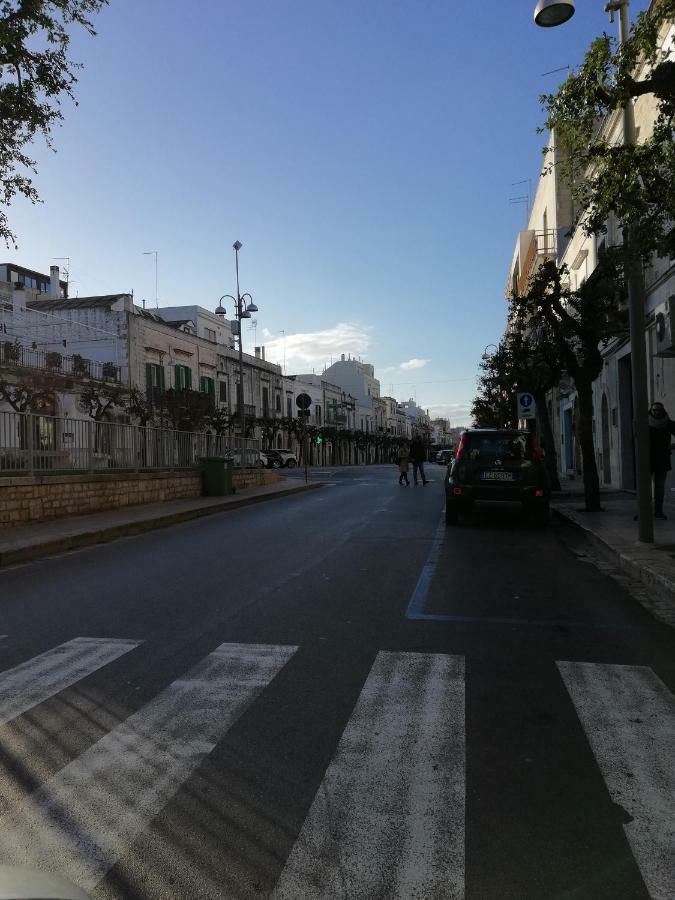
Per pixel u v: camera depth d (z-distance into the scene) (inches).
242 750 133.0
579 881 93.4
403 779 121.4
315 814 110.1
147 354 1534.2
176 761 128.5
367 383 4057.6
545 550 384.2
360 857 98.9
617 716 149.2
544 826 106.5
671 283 538.9
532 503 482.6
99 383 1205.1
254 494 805.9
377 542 415.2
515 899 90.0
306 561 349.1
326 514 592.1
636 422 362.6
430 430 6127.0
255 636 211.9
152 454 689.0
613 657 191.5
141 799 114.7
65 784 120.0
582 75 259.6
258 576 310.0
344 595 269.3
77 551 406.9
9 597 277.9
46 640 211.0
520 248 1684.3
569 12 288.7
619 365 762.2
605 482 869.8
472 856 99.0
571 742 136.3
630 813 110.2
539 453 489.4
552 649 198.8
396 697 160.4
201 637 211.3
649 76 262.5
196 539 446.9
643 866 96.4
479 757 130.0
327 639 208.4
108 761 128.7
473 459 488.7
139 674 177.8
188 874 94.9
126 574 323.0
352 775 122.9
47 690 166.6
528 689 165.8
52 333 1412.4
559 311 548.4
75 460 557.3
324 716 149.3
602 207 284.5
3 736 140.2
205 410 1546.5
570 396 1099.3
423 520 536.1
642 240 271.0
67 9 343.0
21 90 355.3
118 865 96.8
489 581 297.6
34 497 495.8
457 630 218.8
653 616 238.1
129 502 629.6
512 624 226.4
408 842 102.3
